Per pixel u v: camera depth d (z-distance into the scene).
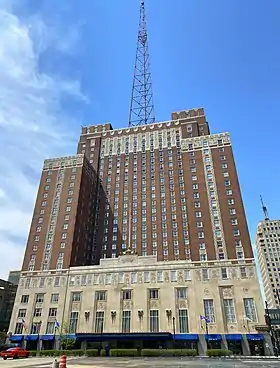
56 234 87.00
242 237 75.81
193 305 68.38
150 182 105.69
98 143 119.44
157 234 95.25
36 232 88.75
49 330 72.00
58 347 68.12
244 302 67.00
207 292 69.50
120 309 70.88
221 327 64.56
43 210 92.62
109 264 78.25
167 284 72.06
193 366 29.20
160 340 64.75
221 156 90.88
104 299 73.19
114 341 66.19
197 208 83.81
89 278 77.06
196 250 76.81
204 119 112.62
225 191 84.25
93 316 71.19
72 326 71.38
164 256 90.94
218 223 79.56
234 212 80.19
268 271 195.00
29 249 85.94
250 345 62.12
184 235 92.75
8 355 45.34
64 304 74.69
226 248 75.12
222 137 94.31
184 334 64.44
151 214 99.38
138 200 103.44
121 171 111.31
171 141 111.50
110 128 125.19
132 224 99.44
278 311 72.12
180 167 104.88
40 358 46.34
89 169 106.38
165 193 101.81
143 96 127.81
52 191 96.12
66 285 77.44
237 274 70.62
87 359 44.31
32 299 77.31
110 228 100.38
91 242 98.69
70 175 98.50
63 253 83.12
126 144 116.88
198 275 72.12
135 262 76.69
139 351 56.38
